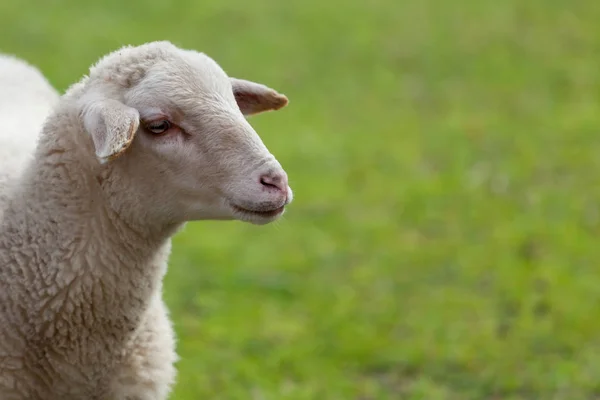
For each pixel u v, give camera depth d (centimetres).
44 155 627
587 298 1138
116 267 626
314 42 2417
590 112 1914
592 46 2380
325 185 1524
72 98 630
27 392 633
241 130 610
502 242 1305
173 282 1174
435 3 2806
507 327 1078
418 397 943
